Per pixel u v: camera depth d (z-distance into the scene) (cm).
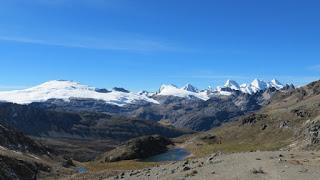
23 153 16525
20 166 12275
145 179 6234
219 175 5181
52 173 13462
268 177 4650
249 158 6562
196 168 6175
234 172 5241
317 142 19875
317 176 4484
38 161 14238
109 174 12162
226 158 7088
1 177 10538
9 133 17812
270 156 6656
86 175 12494
